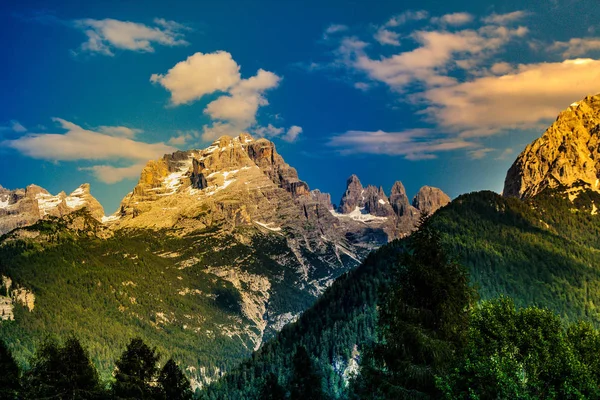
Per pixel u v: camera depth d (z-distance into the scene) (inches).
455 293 2652.6
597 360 3065.9
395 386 2566.4
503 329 3122.5
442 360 2519.7
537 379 2780.5
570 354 2876.5
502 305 3417.8
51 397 3479.3
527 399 2544.3
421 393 2522.1
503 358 2694.4
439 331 2625.5
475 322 3149.6
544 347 2992.1
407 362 2554.1
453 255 2893.7
